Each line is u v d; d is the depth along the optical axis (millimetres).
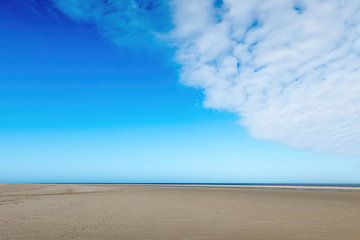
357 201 32406
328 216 21984
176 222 19234
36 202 30312
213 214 22594
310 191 51156
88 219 19922
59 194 42844
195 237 15477
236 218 20906
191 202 31109
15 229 16594
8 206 26594
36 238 14766
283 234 16266
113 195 40812
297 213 23359
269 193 45375
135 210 24500
